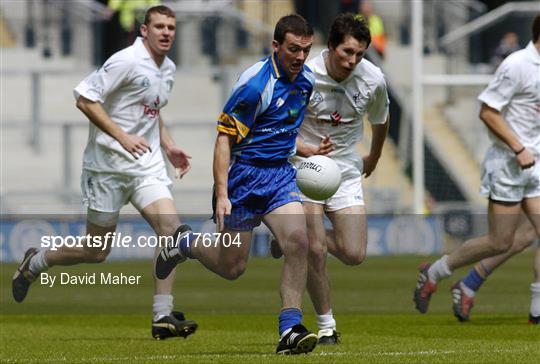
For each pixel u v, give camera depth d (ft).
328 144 97.25
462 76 268.21
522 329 116.26
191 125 263.49
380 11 292.61
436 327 120.06
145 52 109.50
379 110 104.58
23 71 261.44
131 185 110.63
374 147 107.76
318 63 101.60
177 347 98.17
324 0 282.77
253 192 88.84
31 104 276.41
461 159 277.64
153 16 109.09
